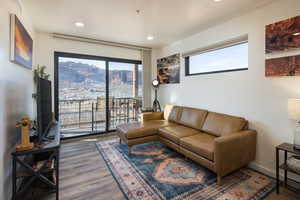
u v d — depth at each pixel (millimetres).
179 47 3645
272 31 1980
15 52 1685
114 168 2229
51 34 3113
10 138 1633
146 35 3250
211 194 1681
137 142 2777
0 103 1384
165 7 2115
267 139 2092
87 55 3566
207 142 2180
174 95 3859
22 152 1460
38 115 1606
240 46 2492
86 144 3186
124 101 4191
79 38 3350
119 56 3980
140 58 4297
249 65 2266
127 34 3189
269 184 1864
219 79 2736
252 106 2250
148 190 1749
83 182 1897
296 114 1617
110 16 2383
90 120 3836
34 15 2352
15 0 1795
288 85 1873
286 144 1796
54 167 1697
